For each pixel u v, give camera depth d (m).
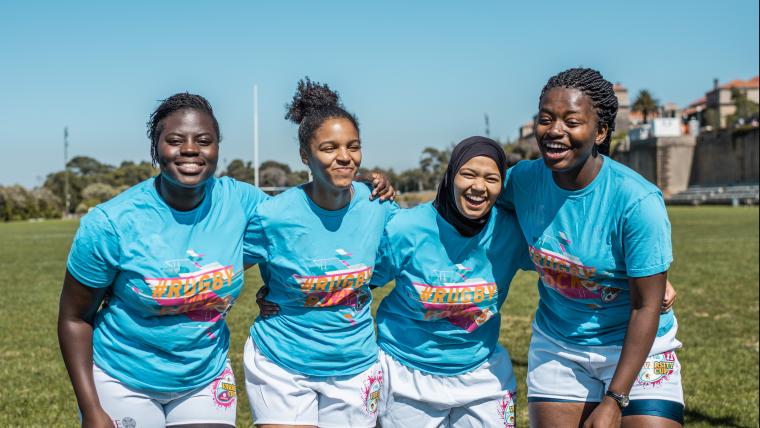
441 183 4.10
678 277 15.69
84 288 3.69
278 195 4.11
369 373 4.25
